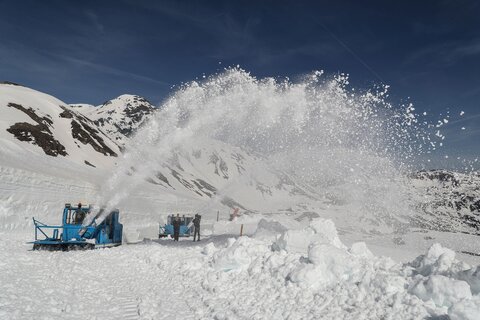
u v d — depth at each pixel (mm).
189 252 14367
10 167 30312
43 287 8312
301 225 38125
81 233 17281
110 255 14961
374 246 27234
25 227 27828
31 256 13031
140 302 7582
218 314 6688
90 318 6352
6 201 27859
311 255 8367
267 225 18344
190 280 9883
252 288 8508
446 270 7098
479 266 6500
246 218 39625
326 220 11703
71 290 8375
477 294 6137
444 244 33750
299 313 6660
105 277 10461
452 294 6105
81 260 13391
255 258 10188
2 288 7656
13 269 10172
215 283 9125
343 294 7121
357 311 6414
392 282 6949
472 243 34844
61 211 33750
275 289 8156
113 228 18812
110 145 85375
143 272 11383
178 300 7965
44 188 33844
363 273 7641
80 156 67875
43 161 49125
